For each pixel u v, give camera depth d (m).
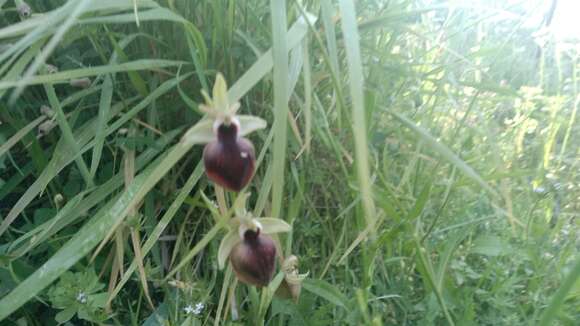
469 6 0.14
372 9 0.17
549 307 0.08
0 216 0.13
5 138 0.14
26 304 0.12
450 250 0.13
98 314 0.11
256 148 0.14
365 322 0.11
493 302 0.12
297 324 0.12
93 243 0.11
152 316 0.12
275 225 0.09
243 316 0.12
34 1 0.15
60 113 0.12
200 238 0.14
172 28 0.14
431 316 0.12
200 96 0.14
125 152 0.13
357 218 0.13
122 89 0.15
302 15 0.11
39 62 0.07
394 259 0.13
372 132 0.14
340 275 0.13
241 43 0.14
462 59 0.17
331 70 0.10
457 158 0.10
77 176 0.14
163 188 0.14
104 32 0.15
